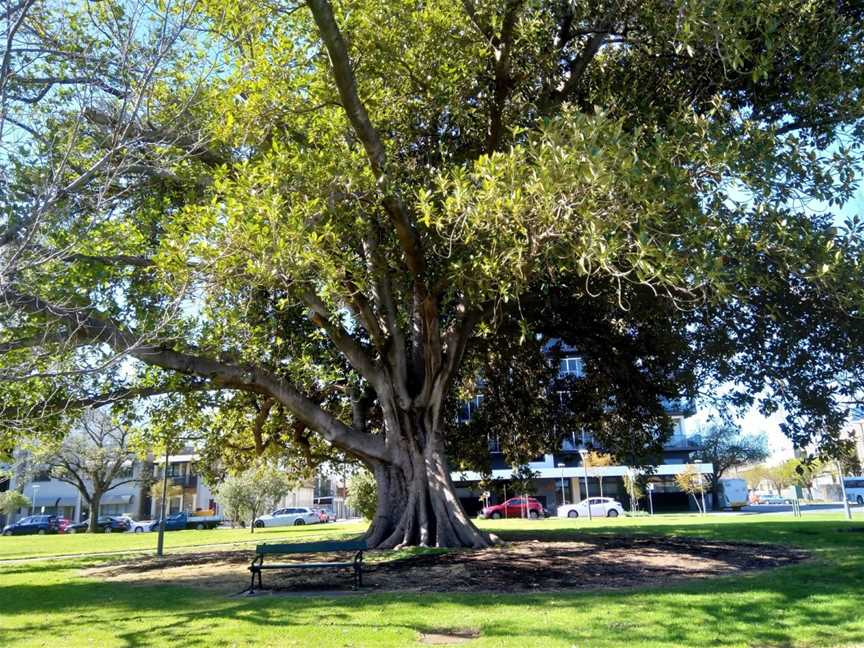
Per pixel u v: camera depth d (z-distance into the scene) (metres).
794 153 9.00
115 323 10.84
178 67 10.34
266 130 11.45
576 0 11.24
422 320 15.11
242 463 22.44
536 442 20.16
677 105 11.43
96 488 50.19
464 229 9.63
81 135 8.52
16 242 7.14
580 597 8.12
